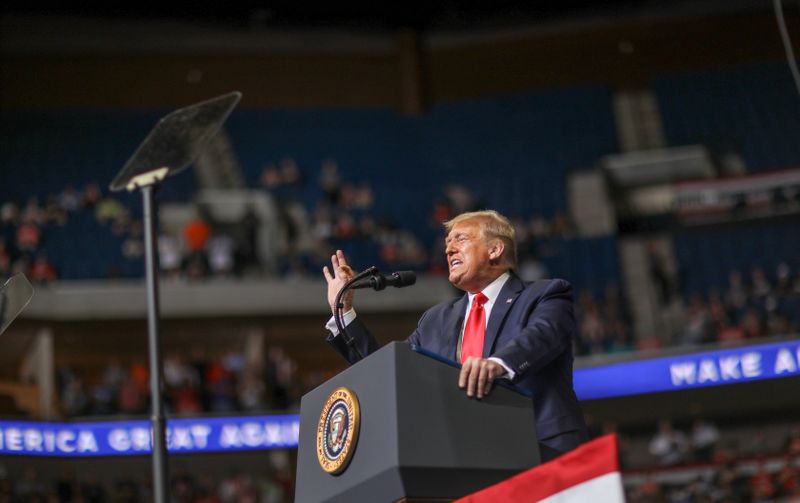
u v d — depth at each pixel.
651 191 21.55
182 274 17.45
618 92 23.30
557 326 2.67
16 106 22.00
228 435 14.73
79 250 18.33
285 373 16.08
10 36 22.39
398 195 21.20
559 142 22.44
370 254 18.83
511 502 2.11
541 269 18.88
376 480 2.28
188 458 15.63
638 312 18.59
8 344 17.00
